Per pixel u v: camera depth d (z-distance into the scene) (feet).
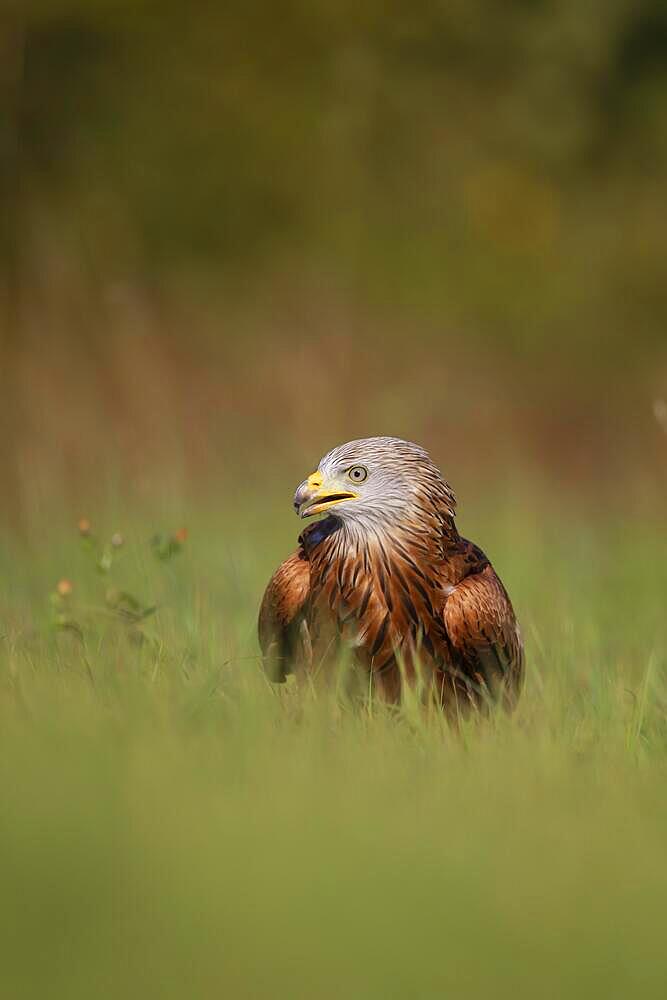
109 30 82.94
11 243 75.05
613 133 91.35
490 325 82.94
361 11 88.28
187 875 14.47
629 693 25.23
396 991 12.84
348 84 87.20
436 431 76.28
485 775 19.03
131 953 13.01
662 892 14.99
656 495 65.31
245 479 53.78
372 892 14.21
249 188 83.30
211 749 19.25
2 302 72.69
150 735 19.43
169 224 80.79
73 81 81.46
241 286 79.71
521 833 16.69
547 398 81.41
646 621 33.96
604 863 15.75
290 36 87.35
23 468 55.62
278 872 14.57
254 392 71.97
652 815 18.08
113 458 57.57
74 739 18.71
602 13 89.76
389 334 79.66
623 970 13.46
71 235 76.84
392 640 23.72
